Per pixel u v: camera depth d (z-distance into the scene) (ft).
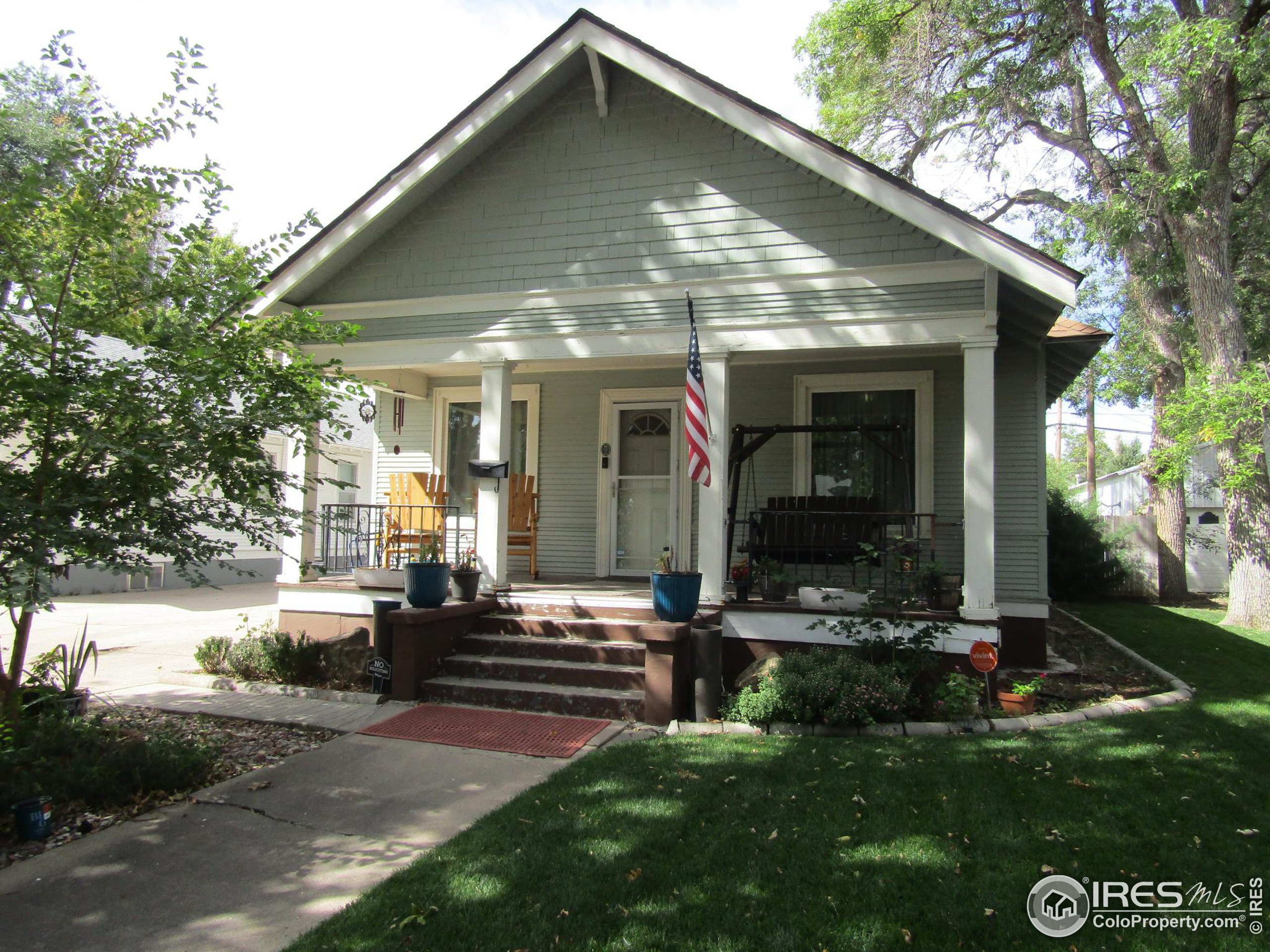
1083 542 49.62
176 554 13.96
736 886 10.52
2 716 15.08
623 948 9.13
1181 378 51.26
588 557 31.81
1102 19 42.16
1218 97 38.27
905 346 22.79
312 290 27.94
